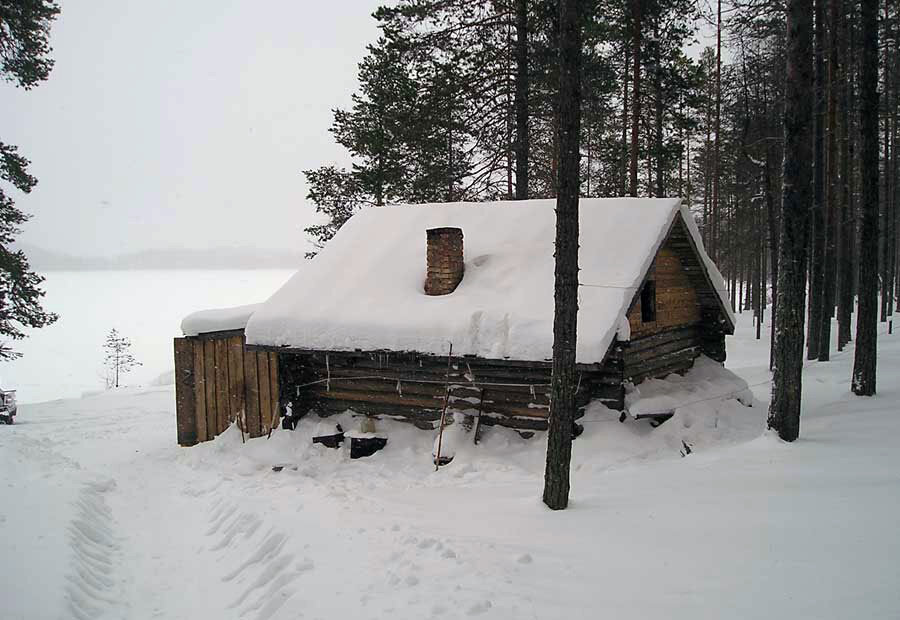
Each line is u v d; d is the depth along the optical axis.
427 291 10.30
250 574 5.77
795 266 7.94
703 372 11.62
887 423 8.50
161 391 21.75
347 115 24.89
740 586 4.38
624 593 4.43
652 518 5.79
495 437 9.25
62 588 5.13
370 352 9.80
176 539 7.13
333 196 25.33
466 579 4.76
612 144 20.77
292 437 10.62
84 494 8.03
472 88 15.61
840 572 4.42
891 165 26.53
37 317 20.14
